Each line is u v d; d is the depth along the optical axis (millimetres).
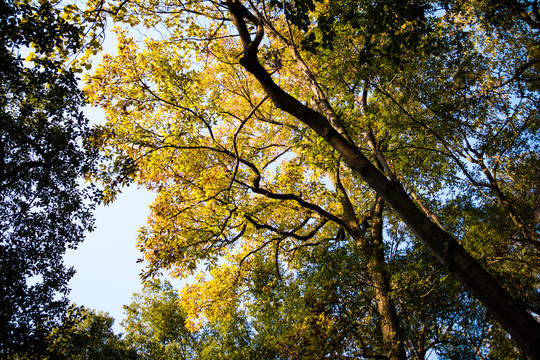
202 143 10422
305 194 10352
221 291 11695
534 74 10195
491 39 10570
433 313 8156
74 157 8461
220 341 18125
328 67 9297
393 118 9297
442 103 9281
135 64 9422
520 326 2320
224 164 10602
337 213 11773
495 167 10133
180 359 19797
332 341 6344
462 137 10188
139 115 9852
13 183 8578
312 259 9086
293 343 6480
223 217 9969
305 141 9469
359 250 8992
